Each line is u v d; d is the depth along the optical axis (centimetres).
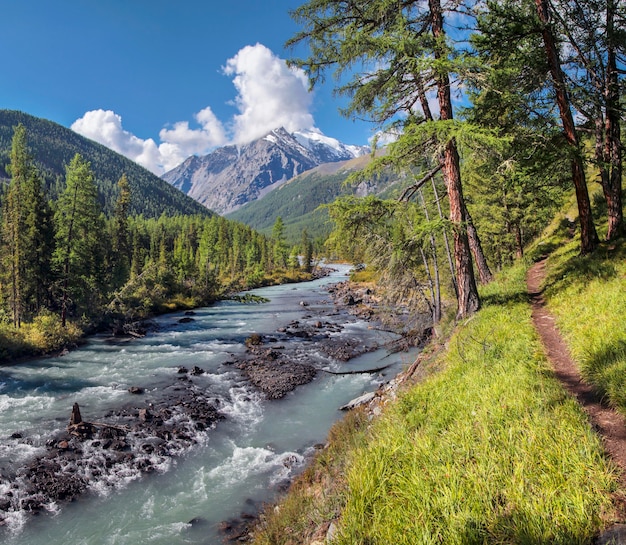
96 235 4225
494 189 2516
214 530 970
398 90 1100
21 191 3672
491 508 364
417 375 1126
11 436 1451
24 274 3488
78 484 1169
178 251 8200
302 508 691
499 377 662
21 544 945
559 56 1376
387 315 2305
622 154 1517
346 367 2362
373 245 1439
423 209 1708
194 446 1408
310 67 1201
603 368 579
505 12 1109
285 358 2584
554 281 1316
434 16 1116
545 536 313
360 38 947
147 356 2681
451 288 2408
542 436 442
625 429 450
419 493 416
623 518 314
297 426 1559
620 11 1366
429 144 1094
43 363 2509
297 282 9788
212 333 3478
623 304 821
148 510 1060
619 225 1438
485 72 942
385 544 374
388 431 655
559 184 1548
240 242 11594
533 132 1217
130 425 1557
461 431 515
